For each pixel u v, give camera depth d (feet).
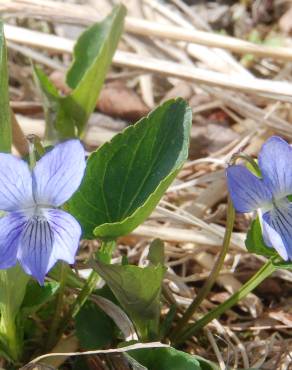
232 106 1.01
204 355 0.79
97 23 0.92
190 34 1.00
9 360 0.75
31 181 0.68
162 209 0.87
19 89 1.08
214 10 1.19
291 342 0.81
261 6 1.18
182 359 0.72
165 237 0.87
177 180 0.94
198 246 0.88
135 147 0.75
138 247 0.87
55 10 1.02
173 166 0.74
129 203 0.75
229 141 1.01
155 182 0.75
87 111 0.89
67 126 0.89
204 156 1.01
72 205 0.75
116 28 0.86
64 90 1.07
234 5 1.20
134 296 0.72
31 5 1.02
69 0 1.15
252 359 0.80
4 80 0.69
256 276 0.74
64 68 1.06
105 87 1.05
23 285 0.71
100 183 0.75
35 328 0.77
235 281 0.86
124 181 0.75
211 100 1.05
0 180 0.68
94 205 0.75
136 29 1.01
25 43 0.98
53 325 0.76
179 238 0.87
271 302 0.86
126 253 0.89
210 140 1.02
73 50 0.92
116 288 0.71
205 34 1.00
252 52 0.99
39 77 0.89
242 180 0.70
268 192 0.70
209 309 0.83
